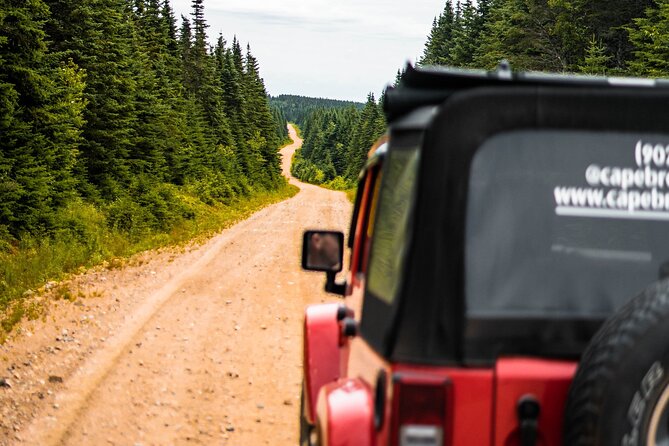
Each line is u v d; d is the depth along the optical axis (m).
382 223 2.92
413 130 2.71
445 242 2.45
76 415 7.35
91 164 28.28
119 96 29.98
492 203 2.59
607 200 2.63
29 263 15.21
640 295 2.28
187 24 67.44
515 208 2.59
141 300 13.38
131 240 22.98
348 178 134.38
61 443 6.64
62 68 25.02
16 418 7.19
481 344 2.48
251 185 73.69
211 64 69.19
